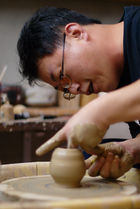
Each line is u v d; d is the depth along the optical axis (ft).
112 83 4.34
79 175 3.63
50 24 4.17
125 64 4.34
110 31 4.41
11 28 16.12
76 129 3.35
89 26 4.33
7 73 16.02
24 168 4.75
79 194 3.38
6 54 16.10
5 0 15.99
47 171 4.84
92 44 4.13
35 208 2.52
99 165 4.20
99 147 4.12
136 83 3.42
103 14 16.01
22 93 15.26
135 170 4.76
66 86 4.28
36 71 4.34
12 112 10.77
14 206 2.51
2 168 4.58
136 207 2.68
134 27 4.22
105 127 3.35
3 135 11.15
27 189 3.58
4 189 3.61
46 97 14.85
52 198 3.22
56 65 4.11
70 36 4.14
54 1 16.08
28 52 4.23
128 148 4.52
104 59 4.16
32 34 4.16
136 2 15.53
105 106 3.30
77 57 4.05
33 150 10.92
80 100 15.15
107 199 2.65
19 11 16.10
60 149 3.72
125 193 3.44
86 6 16.01
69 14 4.36
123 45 4.25
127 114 3.29
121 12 15.94
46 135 11.12
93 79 4.19
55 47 4.07
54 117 11.64
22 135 11.06
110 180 4.16
